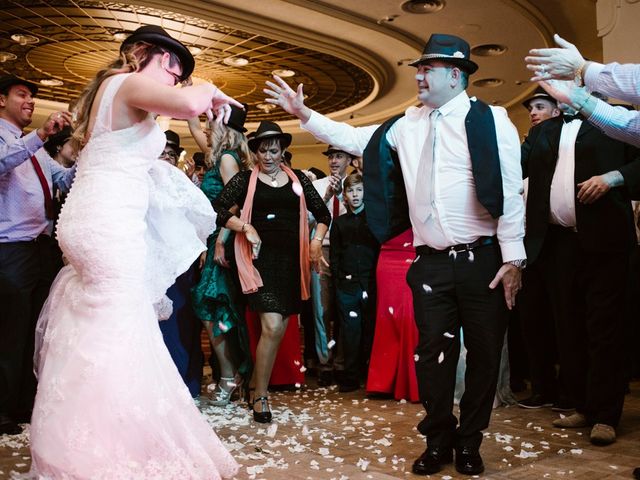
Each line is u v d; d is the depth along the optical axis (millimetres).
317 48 9258
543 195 3215
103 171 2039
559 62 2441
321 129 2680
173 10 7984
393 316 4172
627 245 2994
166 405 1982
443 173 2551
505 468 2549
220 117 2156
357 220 4648
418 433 3182
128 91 2037
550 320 3789
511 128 2533
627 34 5410
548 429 3232
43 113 13297
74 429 1858
